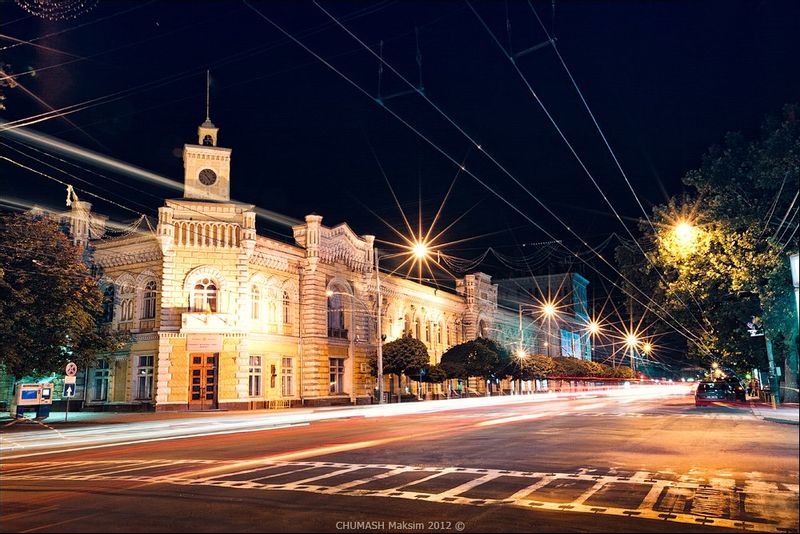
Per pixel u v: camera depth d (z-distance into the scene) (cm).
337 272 4734
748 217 2900
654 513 857
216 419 3038
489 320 7319
